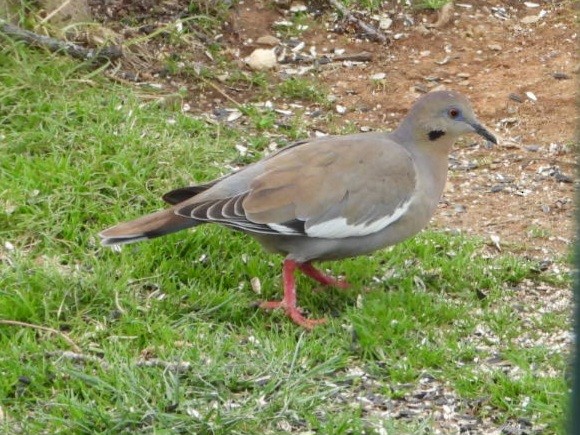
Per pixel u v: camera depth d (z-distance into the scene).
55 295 8.45
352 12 13.44
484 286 9.22
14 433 7.10
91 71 11.66
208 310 8.49
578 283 4.75
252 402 7.39
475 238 9.87
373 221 8.51
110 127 10.52
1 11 11.56
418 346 8.16
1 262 8.88
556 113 12.06
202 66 12.22
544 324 8.64
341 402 7.58
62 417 7.25
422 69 12.76
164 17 12.84
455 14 13.63
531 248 9.88
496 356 8.20
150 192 9.81
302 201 8.34
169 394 7.36
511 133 11.81
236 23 13.00
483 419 7.48
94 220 9.52
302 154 8.57
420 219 8.79
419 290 9.02
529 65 12.87
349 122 11.81
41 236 9.20
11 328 8.12
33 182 9.59
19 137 10.24
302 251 8.53
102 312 8.41
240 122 11.50
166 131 10.56
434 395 7.70
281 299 8.84
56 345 8.01
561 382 7.67
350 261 9.38
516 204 10.62
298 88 12.14
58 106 10.66
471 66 12.85
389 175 8.55
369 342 8.12
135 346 8.05
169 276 8.87
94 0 12.82
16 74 10.96
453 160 11.38
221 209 8.27
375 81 12.45
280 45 12.88
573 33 13.40
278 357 7.86
